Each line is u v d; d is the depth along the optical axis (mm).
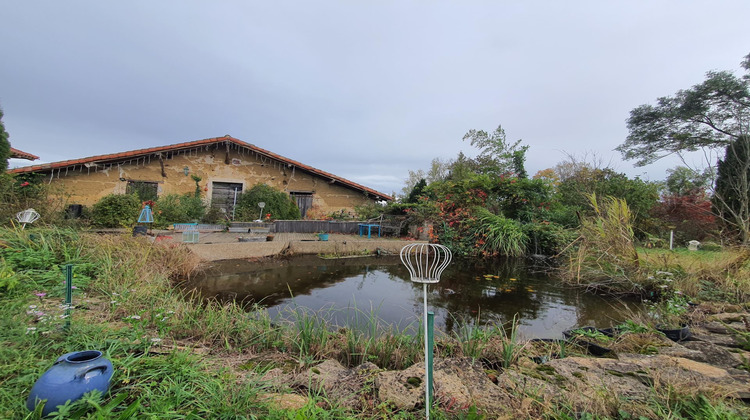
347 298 4488
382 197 14219
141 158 10820
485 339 2707
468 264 7441
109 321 2539
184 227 8422
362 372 1990
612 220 5473
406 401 1627
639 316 3736
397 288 5152
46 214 5977
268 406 1451
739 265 4898
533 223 9180
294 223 10117
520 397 1743
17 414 1245
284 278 5504
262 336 2584
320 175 13281
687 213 10953
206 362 1892
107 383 1405
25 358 1646
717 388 1831
